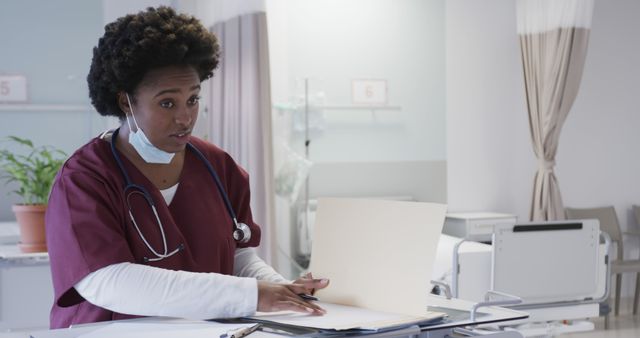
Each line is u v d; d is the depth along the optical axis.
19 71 4.11
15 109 4.09
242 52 3.72
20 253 3.08
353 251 1.31
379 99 4.94
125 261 1.20
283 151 4.54
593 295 3.28
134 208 1.30
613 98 5.59
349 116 4.88
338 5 4.84
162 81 1.24
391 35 4.97
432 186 5.09
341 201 1.35
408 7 5.00
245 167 3.69
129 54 1.21
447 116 5.11
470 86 5.16
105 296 1.17
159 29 1.24
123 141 1.36
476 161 5.20
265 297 1.18
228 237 1.44
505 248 3.11
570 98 4.64
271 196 3.72
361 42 4.90
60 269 1.21
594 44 5.52
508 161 5.28
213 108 3.93
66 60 4.20
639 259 5.25
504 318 1.19
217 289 1.17
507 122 5.27
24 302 3.01
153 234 1.31
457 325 1.15
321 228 1.37
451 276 3.36
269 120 3.68
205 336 1.06
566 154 5.46
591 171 5.53
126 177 1.31
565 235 3.20
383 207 1.28
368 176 4.94
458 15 5.12
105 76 1.27
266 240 3.64
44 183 3.17
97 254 1.19
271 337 1.06
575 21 4.52
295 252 4.61
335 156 4.86
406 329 1.09
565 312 3.22
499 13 5.21
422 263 1.18
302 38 4.76
